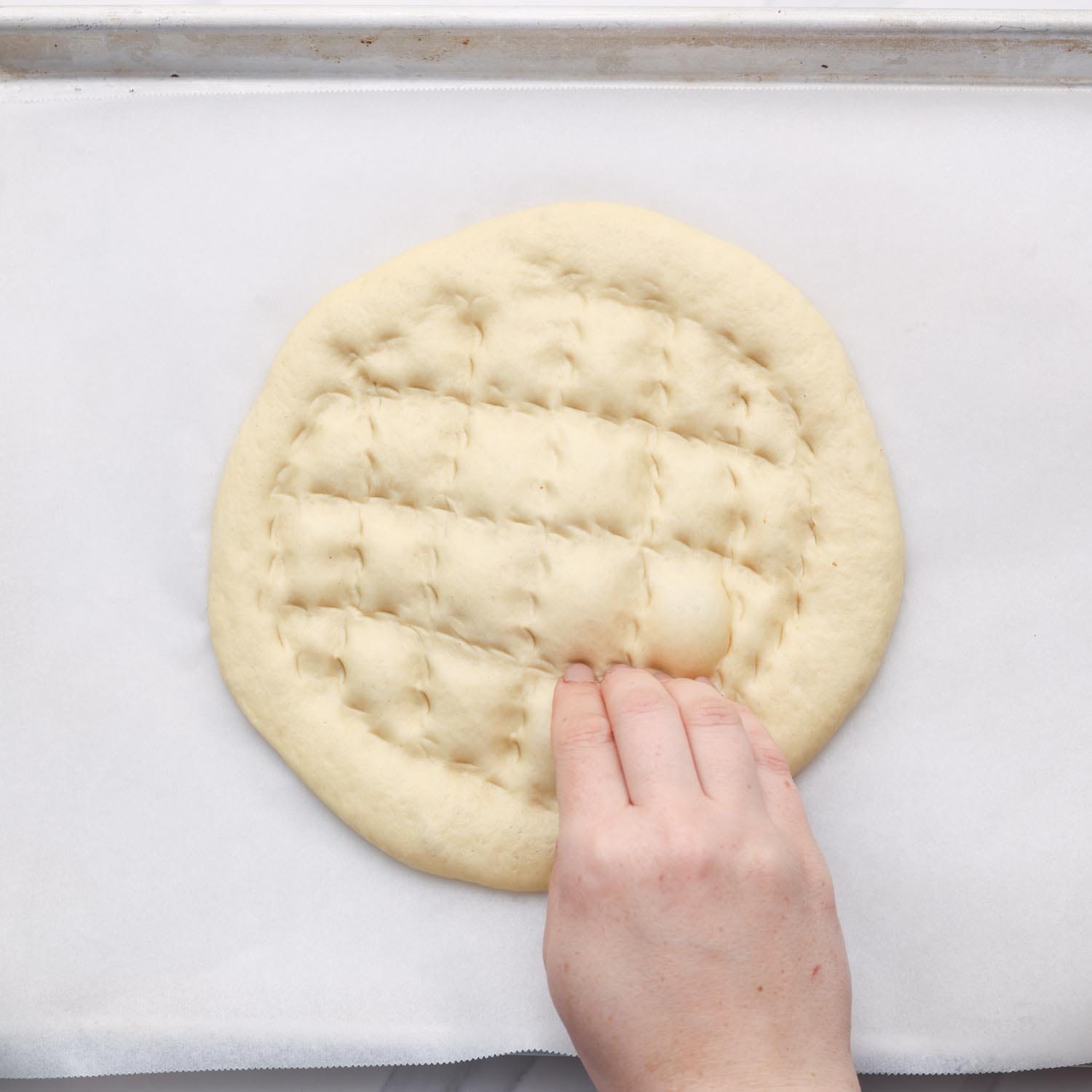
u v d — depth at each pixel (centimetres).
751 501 59
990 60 61
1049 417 61
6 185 61
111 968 60
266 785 61
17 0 61
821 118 61
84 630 61
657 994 53
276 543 60
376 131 61
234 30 60
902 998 60
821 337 60
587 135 61
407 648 59
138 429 61
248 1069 60
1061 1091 61
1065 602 61
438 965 60
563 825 55
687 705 56
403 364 60
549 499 59
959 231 61
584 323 59
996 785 60
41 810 61
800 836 56
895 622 61
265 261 61
